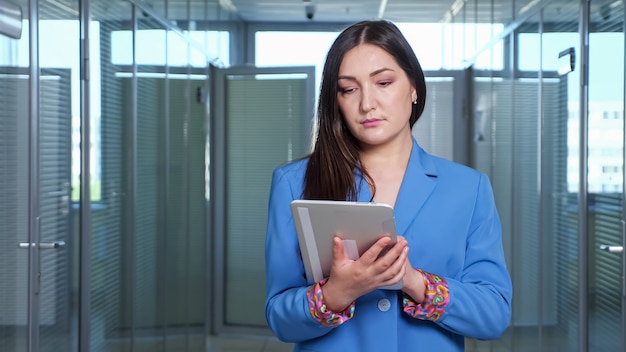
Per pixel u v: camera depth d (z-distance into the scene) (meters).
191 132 5.04
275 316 1.20
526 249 4.04
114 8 3.27
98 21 3.05
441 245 1.23
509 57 4.36
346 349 1.23
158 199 4.13
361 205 1.01
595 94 2.93
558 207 3.41
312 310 1.12
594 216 2.97
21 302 2.38
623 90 2.59
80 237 2.97
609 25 2.75
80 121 2.93
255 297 5.96
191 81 5.01
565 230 3.30
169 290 4.41
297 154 5.90
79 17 2.90
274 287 1.24
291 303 1.16
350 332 1.24
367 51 1.17
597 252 2.95
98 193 3.11
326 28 6.53
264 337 5.89
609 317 2.80
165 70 4.23
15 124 2.29
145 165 3.84
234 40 6.54
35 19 2.44
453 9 6.06
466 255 1.27
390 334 1.22
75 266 2.92
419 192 1.24
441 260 1.23
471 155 5.88
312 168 1.25
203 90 5.49
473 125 5.73
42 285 2.55
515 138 4.25
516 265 4.29
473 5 5.46
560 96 3.35
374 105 1.17
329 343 1.23
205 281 5.66
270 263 1.25
